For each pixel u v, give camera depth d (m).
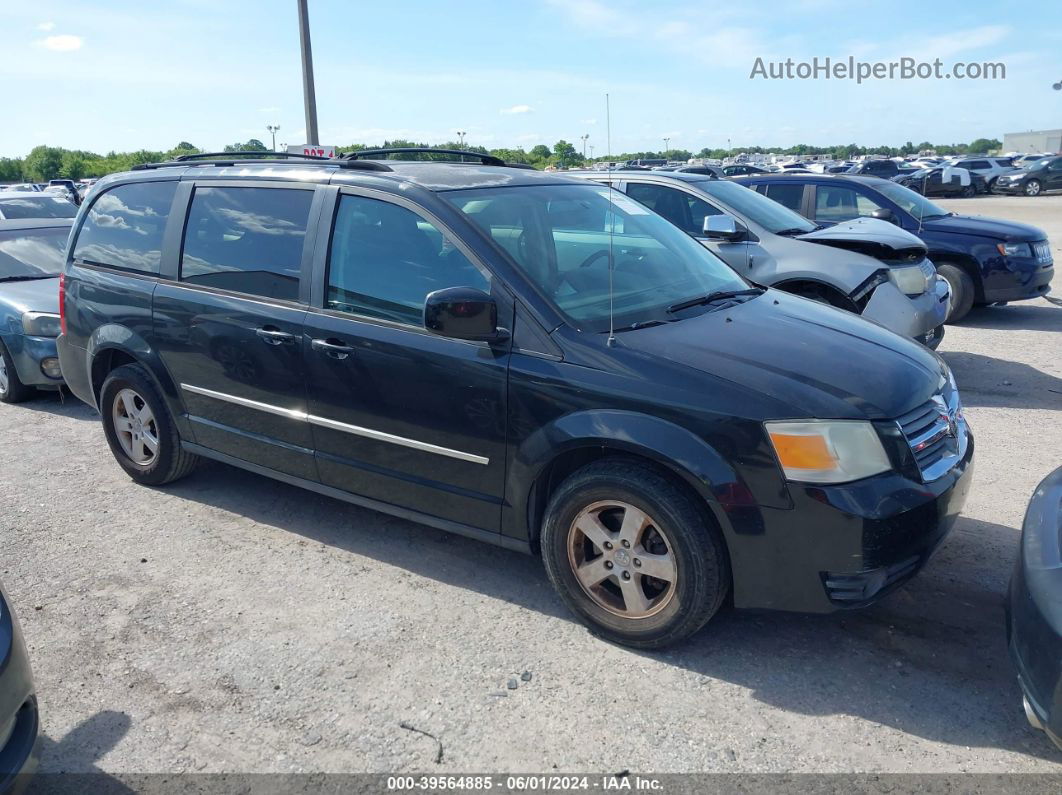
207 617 3.71
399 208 3.88
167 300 4.64
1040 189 35.41
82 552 4.36
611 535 3.36
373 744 2.89
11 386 7.28
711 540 3.12
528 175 4.43
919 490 3.08
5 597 2.62
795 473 2.97
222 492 5.12
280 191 4.31
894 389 3.21
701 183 7.69
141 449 5.16
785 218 7.69
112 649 3.48
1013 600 2.81
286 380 4.16
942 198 35.44
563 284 3.65
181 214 4.71
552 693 3.14
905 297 6.72
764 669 3.25
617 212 4.45
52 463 5.74
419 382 3.67
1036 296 9.55
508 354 3.46
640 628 3.33
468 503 3.69
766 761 2.77
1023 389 6.96
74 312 5.23
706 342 3.40
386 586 3.96
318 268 4.07
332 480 4.17
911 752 2.79
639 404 3.17
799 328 3.69
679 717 2.99
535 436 3.38
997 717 2.96
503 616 3.68
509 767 2.77
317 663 3.35
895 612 3.62
